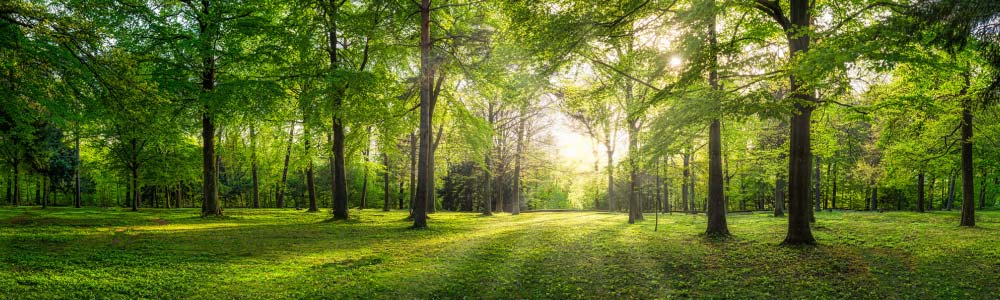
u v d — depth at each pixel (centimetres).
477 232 1519
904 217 2192
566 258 1011
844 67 752
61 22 974
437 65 1611
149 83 1166
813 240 1107
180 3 1881
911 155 2084
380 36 1655
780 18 1077
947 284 760
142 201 4925
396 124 1972
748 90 1042
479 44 1583
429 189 2770
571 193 4281
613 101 1827
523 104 1427
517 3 1018
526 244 1210
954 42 624
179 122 1930
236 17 1755
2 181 3759
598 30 961
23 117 1123
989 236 1276
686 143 1365
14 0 915
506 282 809
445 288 765
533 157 3453
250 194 5400
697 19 877
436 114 2316
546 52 1029
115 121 1142
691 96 1097
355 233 1434
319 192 5450
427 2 1605
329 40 1877
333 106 1698
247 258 947
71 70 984
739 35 1255
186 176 2889
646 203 4647
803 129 1108
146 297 651
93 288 667
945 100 1319
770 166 2462
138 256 918
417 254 1044
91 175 4156
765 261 941
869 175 3027
